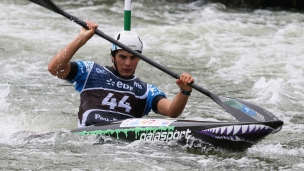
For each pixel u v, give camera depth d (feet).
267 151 66.69
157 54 125.80
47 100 90.89
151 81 105.91
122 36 68.85
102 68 69.26
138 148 64.34
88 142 66.08
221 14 175.32
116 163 59.57
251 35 146.10
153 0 191.62
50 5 69.41
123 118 68.85
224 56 125.70
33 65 114.21
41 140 67.21
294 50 130.52
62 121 79.36
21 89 96.94
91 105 68.44
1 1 176.96
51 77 106.01
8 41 130.72
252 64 119.75
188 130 64.08
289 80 107.55
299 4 192.54
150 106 70.54
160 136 64.95
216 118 82.99
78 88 69.10
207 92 66.95
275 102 93.61
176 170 58.13
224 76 110.42
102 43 132.36
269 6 193.88
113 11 173.47
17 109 84.64
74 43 65.92
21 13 162.20
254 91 100.63
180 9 181.47
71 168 57.82
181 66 117.08
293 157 64.80
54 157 61.26
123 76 68.90
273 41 139.33
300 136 74.64
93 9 175.01
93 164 59.11
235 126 62.44
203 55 126.52
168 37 141.69
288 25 161.17
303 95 98.37
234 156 63.41
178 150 64.03
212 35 144.77
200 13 176.55
